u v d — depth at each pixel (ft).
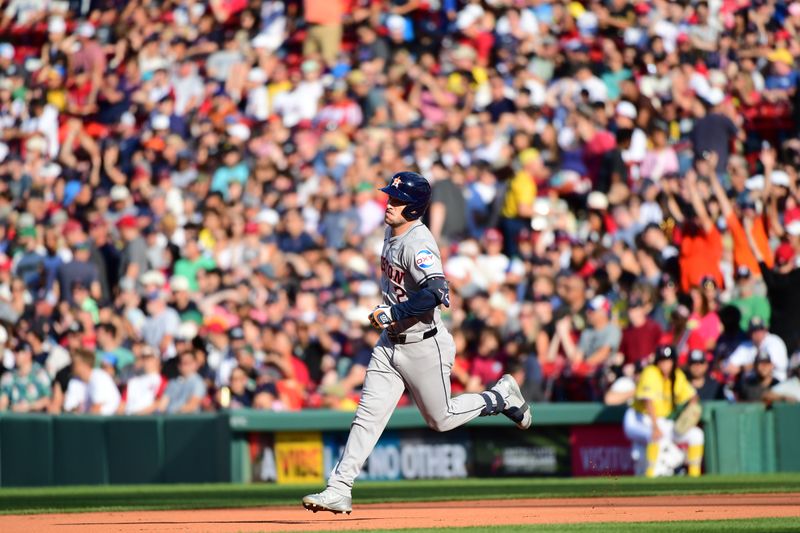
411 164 192.65
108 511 94.22
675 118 194.18
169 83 229.04
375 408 70.54
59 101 237.45
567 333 150.30
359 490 119.96
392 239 69.82
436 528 67.31
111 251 194.39
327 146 201.98
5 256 209.46
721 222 167.94
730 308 147.84
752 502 91.56
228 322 162.20
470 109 202.69
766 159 176.04
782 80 201.26
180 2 245.86
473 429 140.67
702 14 205.98
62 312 175.01
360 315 156.35
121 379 160.97
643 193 175.22
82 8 257.75
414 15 225.56
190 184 203.00
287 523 74.38
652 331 142.41
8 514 92.27
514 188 179.52
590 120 185.47
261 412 138.92
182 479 142.10
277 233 185.16
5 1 265.75
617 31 212.43
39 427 152.56
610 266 159.84
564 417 138.72
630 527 66.54
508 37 212.84
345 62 216.74
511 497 103.04
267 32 235.40
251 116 218.59
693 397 134.72
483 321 152.76
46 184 221.05
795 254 155.53
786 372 143.74
